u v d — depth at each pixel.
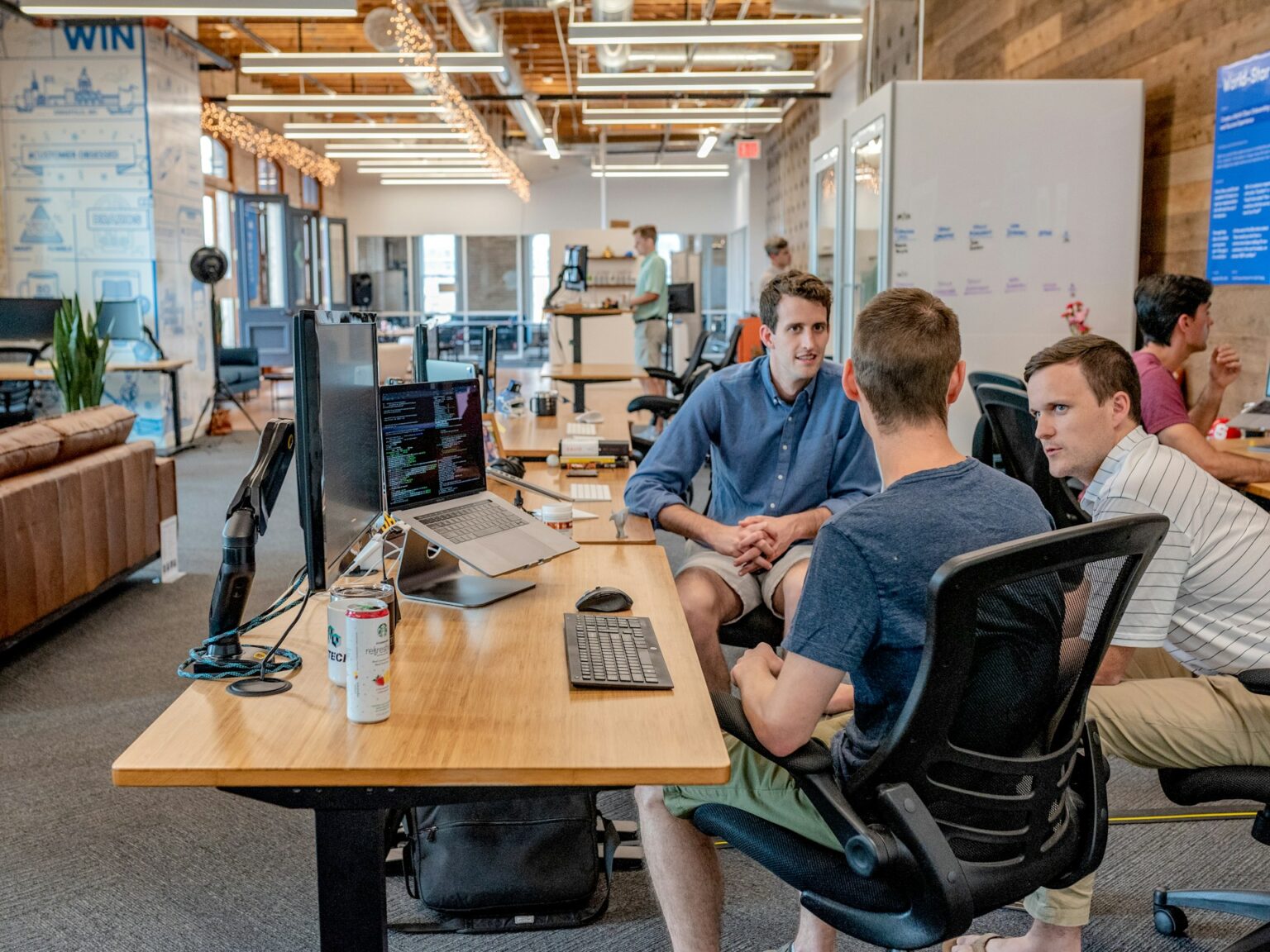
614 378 6.78
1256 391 4.15
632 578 2.35
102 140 9.41
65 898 2.42
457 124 12.50
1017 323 5.08
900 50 8.76
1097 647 1.50
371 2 11.00
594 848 2.34
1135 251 5.02
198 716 1.56
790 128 15.48
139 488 4.92
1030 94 4.96
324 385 1.76
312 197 19.42
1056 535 1.35
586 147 18.97
